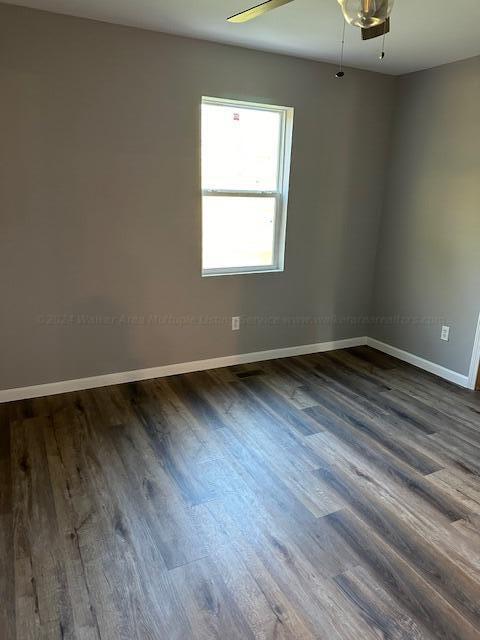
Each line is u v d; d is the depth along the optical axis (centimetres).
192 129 324
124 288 332
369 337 454
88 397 325
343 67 367
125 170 310
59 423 289
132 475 240
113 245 320
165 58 303
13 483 230
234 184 363
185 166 329
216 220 362
